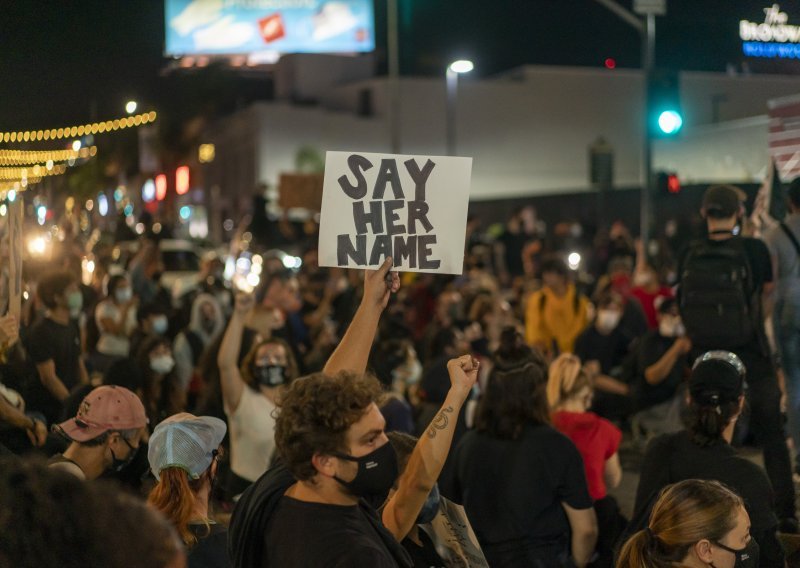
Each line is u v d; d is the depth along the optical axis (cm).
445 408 393
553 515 530
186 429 393
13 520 161
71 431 468
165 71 5991
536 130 5356
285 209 2683
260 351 761
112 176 3397
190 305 1247
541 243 2205
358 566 308
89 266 1511
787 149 1628
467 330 1081
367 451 317
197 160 5941
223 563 383
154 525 168
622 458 1133
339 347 406
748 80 5103
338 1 6275
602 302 1166
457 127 5288
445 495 561
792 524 674
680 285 728
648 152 1833
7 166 2462
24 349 791
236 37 6288
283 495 335
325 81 5612
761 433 696
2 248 621
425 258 416
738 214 731
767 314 741
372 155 418
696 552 407
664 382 1031
